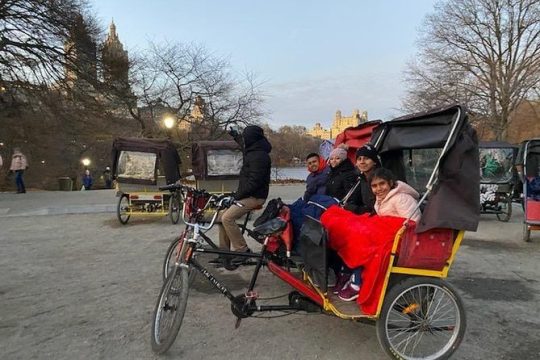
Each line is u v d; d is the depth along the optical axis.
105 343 3.89
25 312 4.62
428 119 4.05
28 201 14.73
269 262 4.01
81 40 24.77
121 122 27.45
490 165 11.01
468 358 3.68
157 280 5.75
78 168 36.88
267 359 3.62
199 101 27.05
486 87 28.05
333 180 5.62
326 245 3.63
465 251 7.58
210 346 3.85
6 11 21.94
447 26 28.56
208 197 4.75
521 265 6.64
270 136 32.94
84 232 9.19
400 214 3.67
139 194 10.05
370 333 4.15
